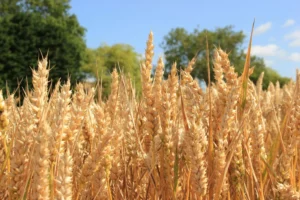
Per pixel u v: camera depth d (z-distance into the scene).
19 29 10.95
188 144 0.52
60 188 0.40
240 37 18.70
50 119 0.61
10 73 10.46
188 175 0.58
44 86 0.51
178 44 18.53
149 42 0.62
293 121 0.66
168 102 0.59
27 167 0.48
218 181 0.51
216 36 18.55
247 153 0.60
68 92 0.51
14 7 15.30
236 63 18.38
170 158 0.59
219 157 0.53
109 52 17.64
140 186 0.71
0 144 0.53
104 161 0.58
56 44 11.11
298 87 0.70
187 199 0.59
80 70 11.66
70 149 0.58
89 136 0.70
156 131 0.60
